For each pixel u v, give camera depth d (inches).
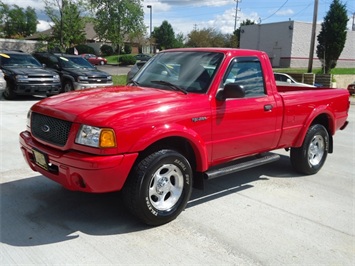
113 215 165.3
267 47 1963.6
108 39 2501.2
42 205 173.3
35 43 1249.4
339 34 1094.4
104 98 158.7
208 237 149.3
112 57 2304.4
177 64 190.1
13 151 259.9
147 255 134.3
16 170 220.8
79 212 167.3
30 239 142.4
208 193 199.3
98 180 138.6
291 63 1862.7
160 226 157.2
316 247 145.6
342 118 254.7
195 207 179.2
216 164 182.4
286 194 201.9
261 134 196.5
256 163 196.7
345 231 160.2
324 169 254.2
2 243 138.6
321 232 158.4
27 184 198.8
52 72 557.0
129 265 127.8
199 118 163.2
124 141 140.4
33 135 164.1
